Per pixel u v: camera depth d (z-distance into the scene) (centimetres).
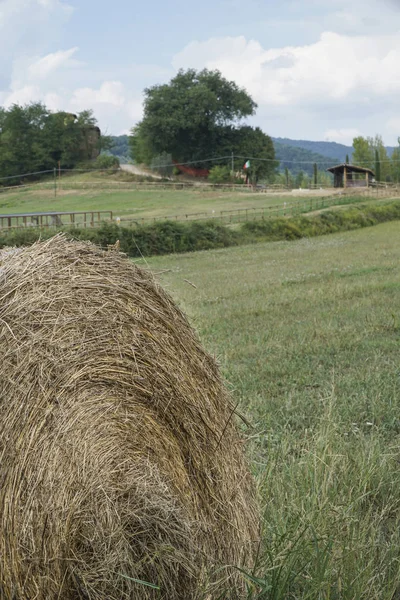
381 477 496
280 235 4281
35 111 12038
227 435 394
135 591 338
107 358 349
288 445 573
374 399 697
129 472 346
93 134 12731
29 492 320
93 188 9700
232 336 1121
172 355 373
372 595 376
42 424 326
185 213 6272
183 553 351
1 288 336
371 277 1898
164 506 348
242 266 2600
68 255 361
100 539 331
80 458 332
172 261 3047
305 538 404
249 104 11281
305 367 880
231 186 9550
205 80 11300
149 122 11075
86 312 349
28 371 327
